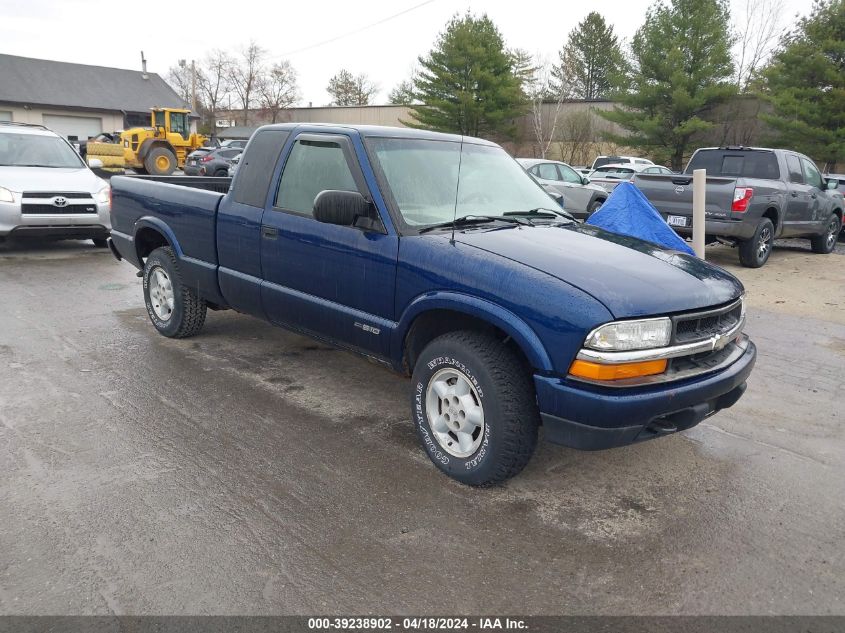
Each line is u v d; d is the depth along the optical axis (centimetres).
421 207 400
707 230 1030
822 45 3109
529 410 335
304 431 423
